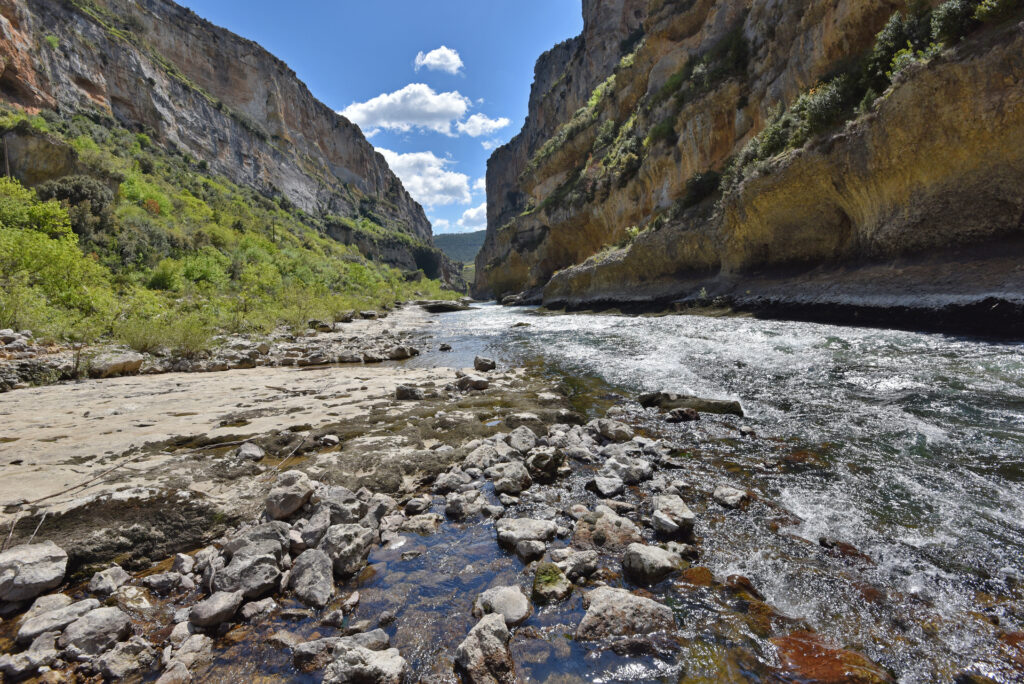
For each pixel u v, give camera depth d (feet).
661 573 9.21
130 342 39.93
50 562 9.60
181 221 133.08
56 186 80.84
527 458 15.15
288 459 15.92
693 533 10.86
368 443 16.99
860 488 12.44
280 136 360.89
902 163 35.68
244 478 13.99
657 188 98.32
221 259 111.14
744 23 83.76
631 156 108.78
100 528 10.97
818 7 60.03
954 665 6.86
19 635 7.92
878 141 36.99
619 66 132.77
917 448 14.51
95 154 107.14
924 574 8.93
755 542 10.37
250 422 19.92
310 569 9.55
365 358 42.75
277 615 8.75
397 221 523.29
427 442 17.72
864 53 50.85
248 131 309.01
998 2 29.30
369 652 7.23
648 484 13.61
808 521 11.07
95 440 17.02
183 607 9.05
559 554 10.11
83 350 35.47
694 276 69.77
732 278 60.44
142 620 8.67
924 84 32.45
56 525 10.84
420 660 7.50
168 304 59.93
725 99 78.38
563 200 146.00
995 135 29.43
